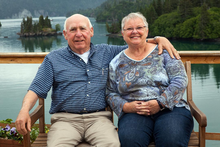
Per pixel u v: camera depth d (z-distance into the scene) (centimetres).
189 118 170
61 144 166
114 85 193
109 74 193
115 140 164
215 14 7125
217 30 6950
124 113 184
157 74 179
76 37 186
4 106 715
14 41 9319
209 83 1470
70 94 183
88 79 185
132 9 17225
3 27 17712
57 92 187
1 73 1295
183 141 155
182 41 7444
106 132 171
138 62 184
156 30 8456
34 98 176
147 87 180
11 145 222
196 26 7231
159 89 180
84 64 188
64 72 186
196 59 228
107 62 197
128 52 191
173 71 178
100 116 185
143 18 185
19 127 155
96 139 171
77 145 177
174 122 161
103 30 11731
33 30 11831
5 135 227
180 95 173
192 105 180
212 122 693
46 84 185
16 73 1288
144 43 186
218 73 2019
